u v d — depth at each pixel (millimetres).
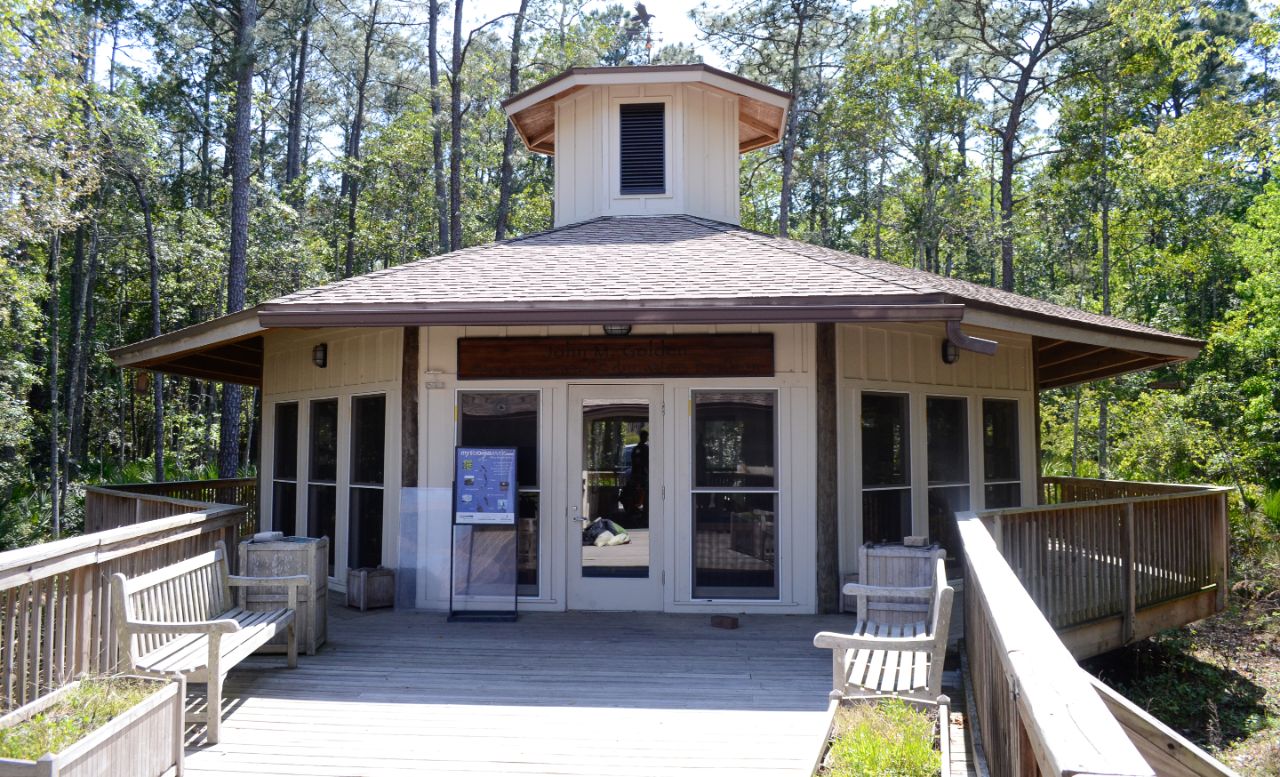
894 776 3922
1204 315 29594
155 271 24375
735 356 8906
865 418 9266
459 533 8859
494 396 9195
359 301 8234
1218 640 13555
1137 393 23016
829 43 30891
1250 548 16375
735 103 12797
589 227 11562
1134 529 9234
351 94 41719
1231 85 28828
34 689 5039
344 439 10031
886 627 6406
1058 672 2537
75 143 17359
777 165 38562
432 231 34469
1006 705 3430
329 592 10109
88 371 31234
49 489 24750
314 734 5531
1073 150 29656
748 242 10406
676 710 6004
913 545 7348
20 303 21766
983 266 34812
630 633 8125
